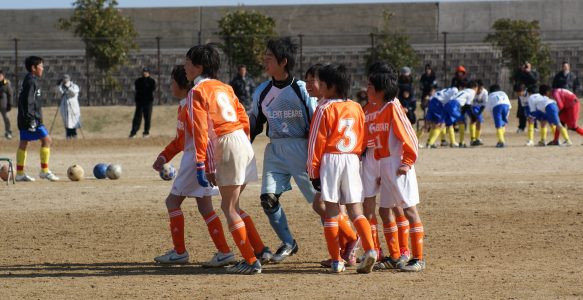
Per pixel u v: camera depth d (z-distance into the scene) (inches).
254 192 1237.7
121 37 3216.0
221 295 642.8
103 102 3243.1
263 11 3868.1
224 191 730.2
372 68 736.3
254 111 781.9
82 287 681.0
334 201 714.2
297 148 756.6
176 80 780.6
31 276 732.0
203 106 717.9
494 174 1466.5
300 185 759.7
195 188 767.1
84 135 2773.1
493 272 721.0
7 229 986.1
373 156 748.0
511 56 3181.6
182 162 772.0
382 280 693.3
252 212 1074.1
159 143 2255.2
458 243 871.1
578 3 3782.0
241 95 2285.9
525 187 1258.0
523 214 1047.6
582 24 3777.1
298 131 759.7
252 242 772.0
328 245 729.6
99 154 1962.4
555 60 3302.2
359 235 720.3
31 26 3922.2
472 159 1748.3
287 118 756.6
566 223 980.6
